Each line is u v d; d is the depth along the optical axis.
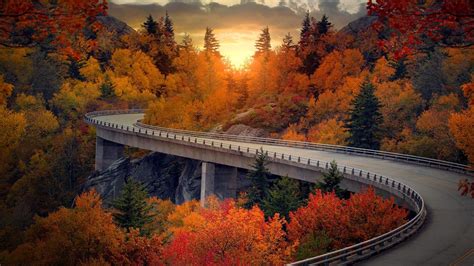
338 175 44.38
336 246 32.06
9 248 49.88
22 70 101.62
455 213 32.62
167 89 129.50
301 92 112.25
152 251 35.44
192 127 100.62
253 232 35.31
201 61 127.75
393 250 24.22
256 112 104.06
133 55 133.38
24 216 63.41
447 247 24.80
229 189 64.31
